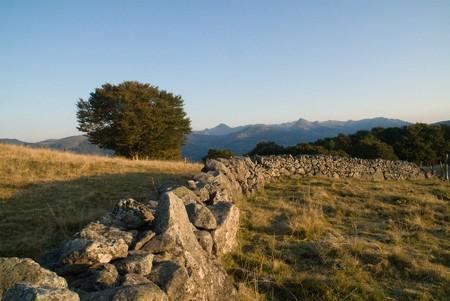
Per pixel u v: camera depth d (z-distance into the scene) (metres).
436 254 9.91
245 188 15.75
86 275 5.33
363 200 15.55
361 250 9.49
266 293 7.54
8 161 17.33
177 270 5.34
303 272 8.37
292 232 10.66
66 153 21.81
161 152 42.47
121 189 13.95
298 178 19.86
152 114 41.41
